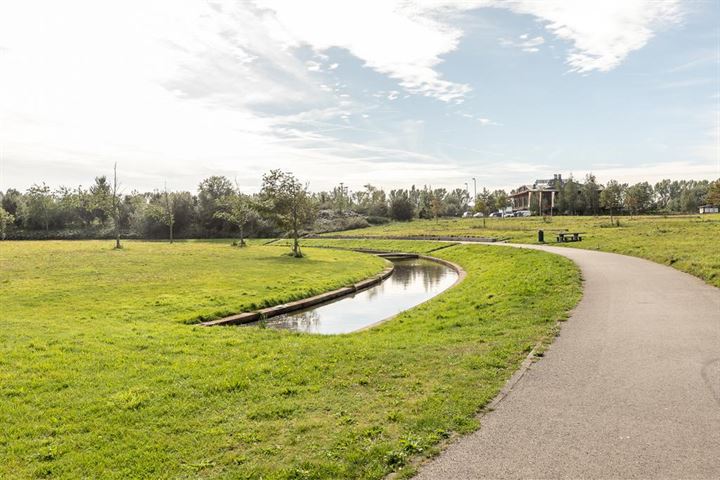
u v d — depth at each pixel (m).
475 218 107.88
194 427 6.89
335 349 11.05
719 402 6.64
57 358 10.70
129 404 7.77
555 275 20.03
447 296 20.91
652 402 6.73
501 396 7.22
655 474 4.91
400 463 5.38
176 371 9.70
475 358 9.23
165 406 7.69
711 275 17.05
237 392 8.33
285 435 6.41
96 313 17.58
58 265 33.81
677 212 106.06
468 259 39.00
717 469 4.96
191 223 93.62
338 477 5.21
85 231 95.94
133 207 103.06
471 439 5.86
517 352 9.51
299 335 13.57
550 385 7.57
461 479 4.98
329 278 28.97
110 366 10.17
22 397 8.34
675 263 21.64
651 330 10.62
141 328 14.66
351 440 6.05
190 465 5.72
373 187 133.75
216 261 38.22
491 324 12.84
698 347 9.23
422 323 15.02
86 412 7.57
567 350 9.41
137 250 49.97
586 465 5.13
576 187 106.62
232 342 12.42
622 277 18.64
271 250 52.53
